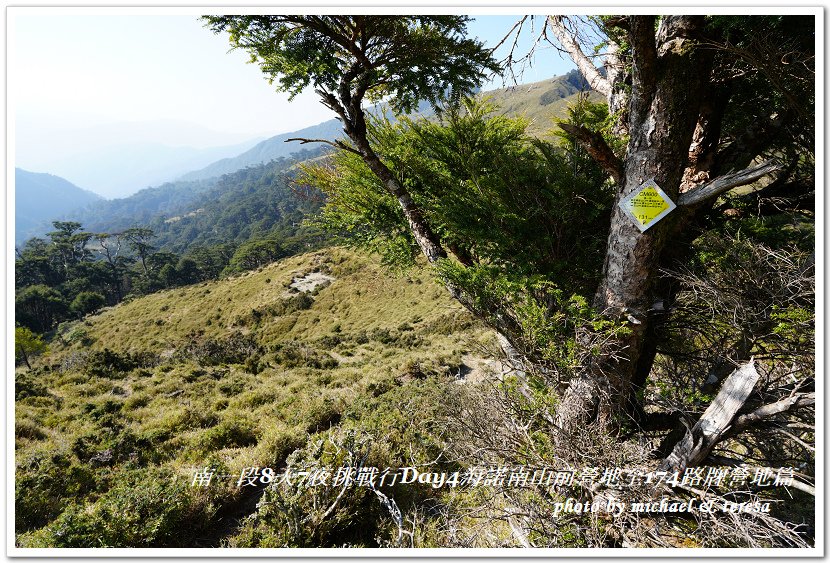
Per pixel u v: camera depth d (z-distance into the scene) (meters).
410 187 6.08
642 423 4.30
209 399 13.30
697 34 3.25
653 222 3.46
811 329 3.01
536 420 3.97
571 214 4.33
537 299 4.54
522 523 3.48
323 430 9.27
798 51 3.22
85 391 15.65
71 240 91.56
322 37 4.53
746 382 3.24
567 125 3.64
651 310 3.82
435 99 4.96
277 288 50.88
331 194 6.95
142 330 48.84
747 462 3.83
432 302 36.84
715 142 4.25
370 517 5.25
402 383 14.23
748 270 3.33
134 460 8.08
